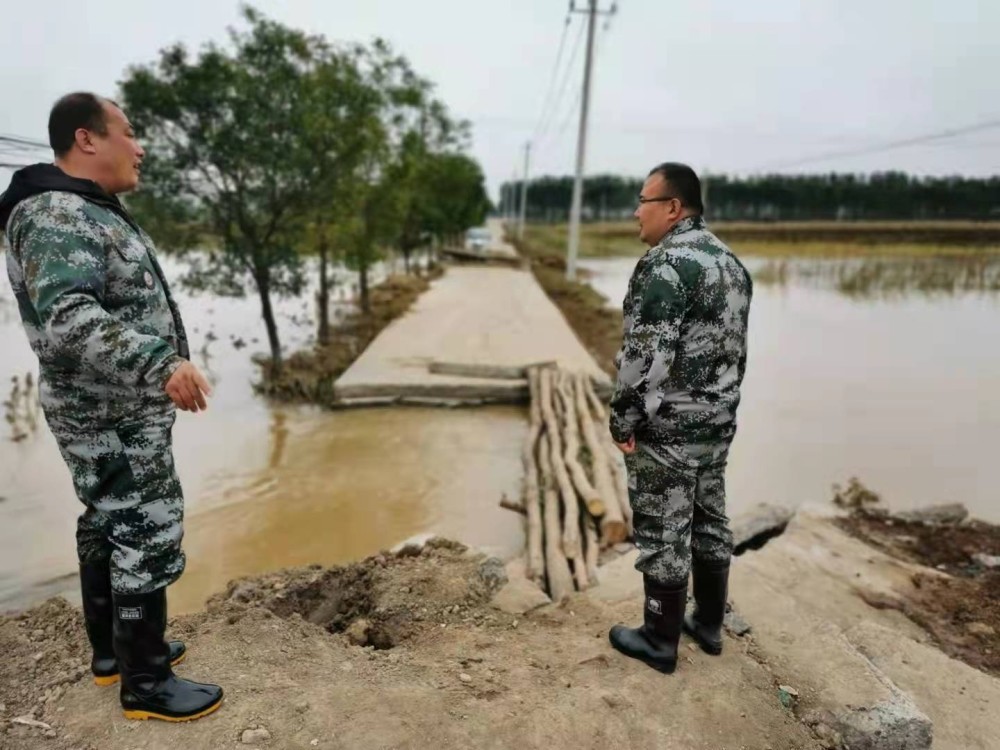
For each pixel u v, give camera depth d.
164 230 8.48
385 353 10.76
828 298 18.28
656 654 2.54
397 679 2.47
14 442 6.57
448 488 6.06
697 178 2.43
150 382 1.75
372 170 11.74
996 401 8.60
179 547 2.10
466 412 8.50
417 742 2.11
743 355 2.49
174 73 8.02
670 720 2.31
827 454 6.86
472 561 3.70
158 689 2.10
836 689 2.57
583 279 26.83
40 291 1.72
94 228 1.84
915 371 10.34
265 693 2.28
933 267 17.98
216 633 2.66
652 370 2.28
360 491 5.94
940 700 2.78
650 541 2.48
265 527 5.22
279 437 7.34
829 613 3.72
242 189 8.56
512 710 2.30
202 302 15.19
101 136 1.94
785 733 2.35
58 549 4.66
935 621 3.70
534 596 3.46
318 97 8.88
